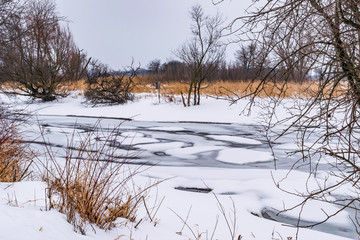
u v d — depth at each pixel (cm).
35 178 452
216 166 706
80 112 1606
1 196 309
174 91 1909
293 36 273
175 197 492
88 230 271
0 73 1741
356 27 250
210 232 376
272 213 469
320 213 466
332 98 262
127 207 357
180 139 1003
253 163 733
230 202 489
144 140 980
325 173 629
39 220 244
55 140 909
